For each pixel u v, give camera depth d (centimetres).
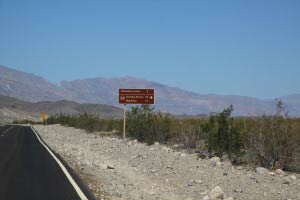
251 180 1567
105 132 5222
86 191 1370
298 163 1927
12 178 1636
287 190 1395
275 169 1919
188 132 3009
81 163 2148
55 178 1642
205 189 1423
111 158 2405
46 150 2927
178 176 1688
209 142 2314
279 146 1928
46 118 10650
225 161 2156
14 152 2752
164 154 2473
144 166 2011
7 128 7225
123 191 1384
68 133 5356
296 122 2050
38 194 1318
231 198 1238
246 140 2144
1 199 1240
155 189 1428
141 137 3762
